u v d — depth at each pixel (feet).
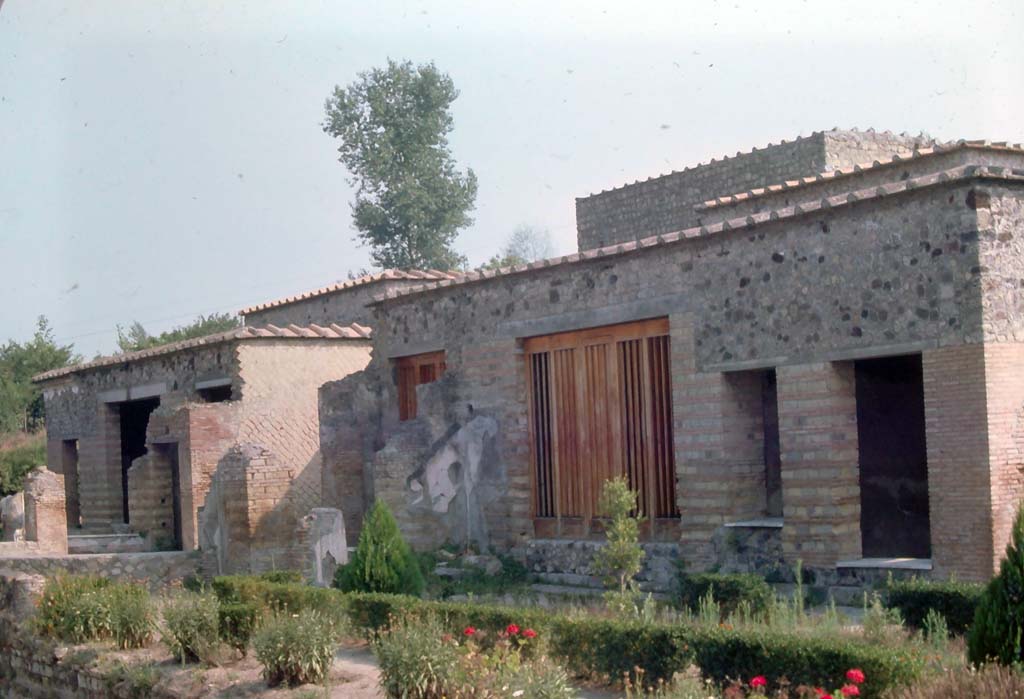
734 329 59.57
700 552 61.16
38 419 187.21
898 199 52.34
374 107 150.41
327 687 42.32
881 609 43.37
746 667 36.17
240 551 68.13
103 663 50.67
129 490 89.45
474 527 74.23
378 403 84.07
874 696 32.58
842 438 55.21
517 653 40.11
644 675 39.19
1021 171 50.49
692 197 86.58
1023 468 49.60
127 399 104.63
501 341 73.31
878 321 53.11
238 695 43.19
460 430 75.41
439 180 152.97
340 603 51.24
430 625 42.22
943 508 50.19
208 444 83.87
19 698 57.82
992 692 29.19
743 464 60.75
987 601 32.96
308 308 108.78
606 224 93.04
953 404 49.98
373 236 152.46
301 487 88.02
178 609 50.16
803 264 56.44
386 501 72.74
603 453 67.97
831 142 78.33
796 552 56.39
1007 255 50.11
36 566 67.72
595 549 66.74
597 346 68.39
